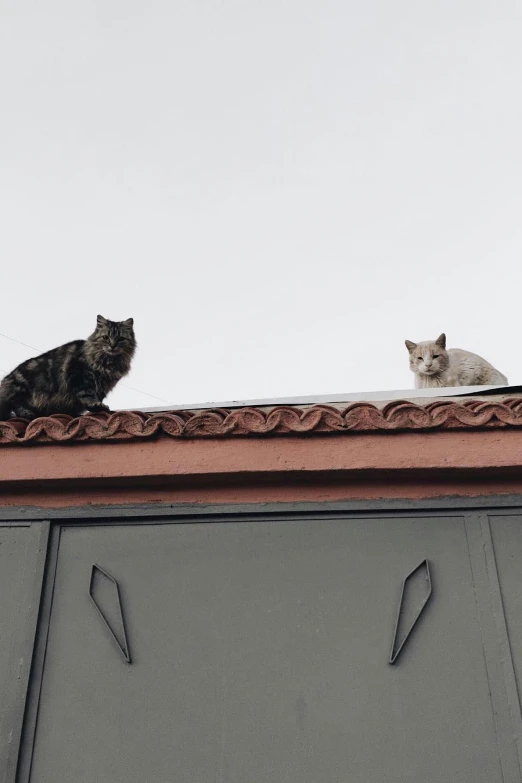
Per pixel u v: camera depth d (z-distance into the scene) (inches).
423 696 95.2
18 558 108.6
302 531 107.0
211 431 107.0
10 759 94.8
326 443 105.7
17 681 99.8
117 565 107.3
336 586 103.0
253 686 97.8
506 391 136.2
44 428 109.8
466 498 106.3
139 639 102.0
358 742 93.3
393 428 104.6
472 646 97.6
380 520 106.7
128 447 108.7
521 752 90.5
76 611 104.7
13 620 104.2
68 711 98.3
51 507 111.7
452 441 104.8
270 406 141.7
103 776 94.0
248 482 107.9
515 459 102.5
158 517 109.6
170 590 104.8
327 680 97.4
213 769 93.1
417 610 100.2
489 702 94.1
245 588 104.0
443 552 103.8
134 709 97.8
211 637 101.3
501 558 102.7
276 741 94.2
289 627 101.0
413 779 90.4
